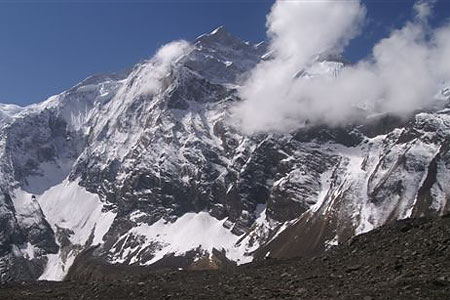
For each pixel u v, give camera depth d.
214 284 49.12
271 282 47.84
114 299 46.50
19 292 51.72
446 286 39.34
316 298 40.94
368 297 39.22
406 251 48.00
